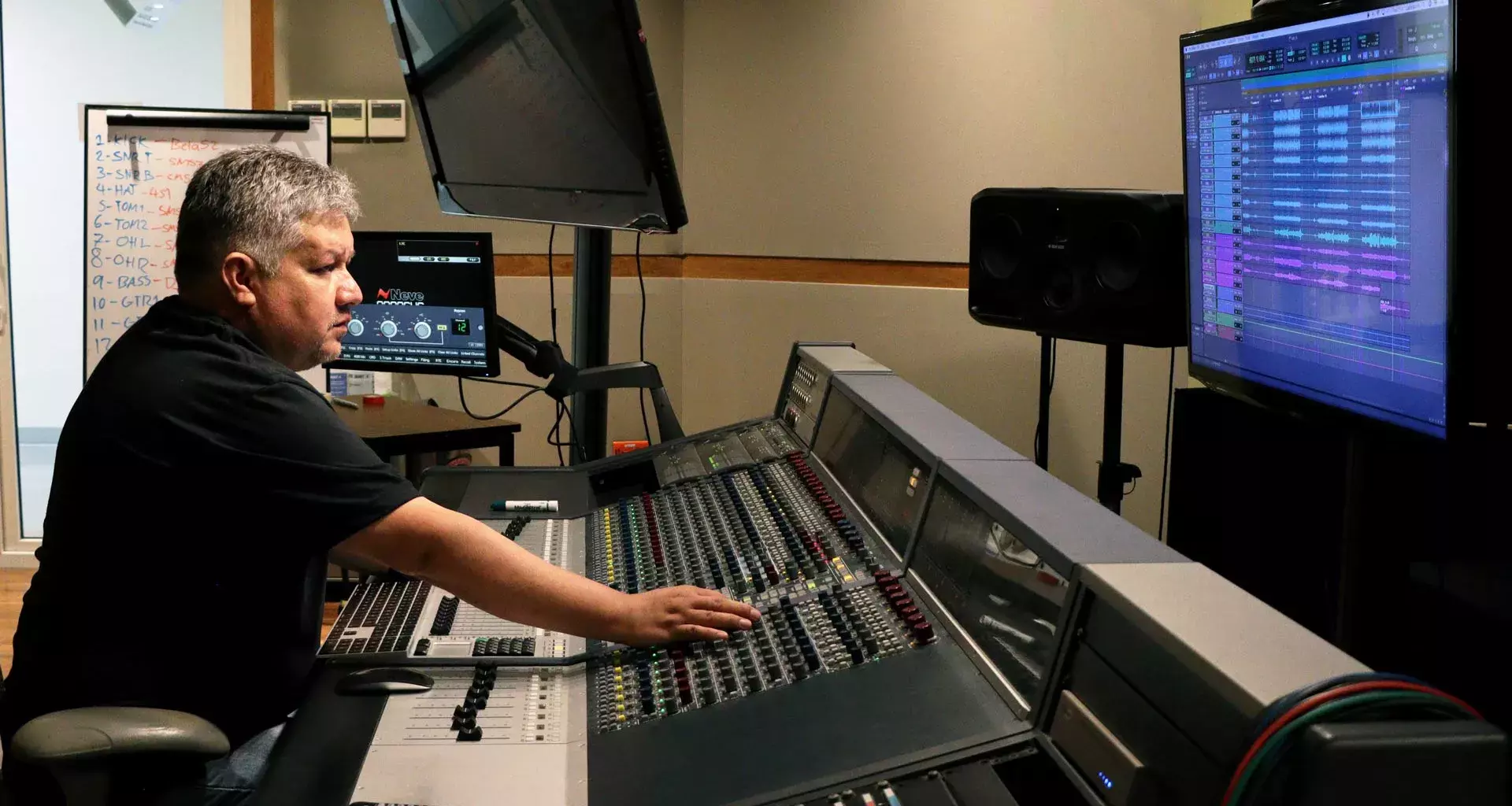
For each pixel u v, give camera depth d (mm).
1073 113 3221
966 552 1215
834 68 3547
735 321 3832
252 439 1378
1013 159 3316
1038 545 1061
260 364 1419
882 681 1136
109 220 3197
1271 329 1547
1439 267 1197
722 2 3689
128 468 1389
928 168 3438
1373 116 1285
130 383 1414
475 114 2250
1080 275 2062
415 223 3863
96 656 1413
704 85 3760
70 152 4883
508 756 1133
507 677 1308
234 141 3225
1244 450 1823
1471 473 1349
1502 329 1281
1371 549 1413
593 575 1626
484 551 1353
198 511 1393
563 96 1968
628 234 3855
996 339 3391
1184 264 1831
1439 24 1163
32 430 5016
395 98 3789
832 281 3646
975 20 3322
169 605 1419
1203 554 1894
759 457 1918
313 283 1511
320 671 1345
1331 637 1642
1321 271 1415
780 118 3652
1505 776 675
